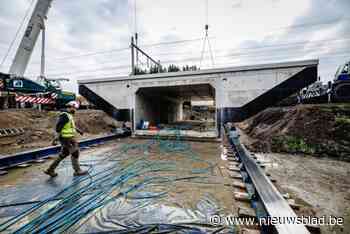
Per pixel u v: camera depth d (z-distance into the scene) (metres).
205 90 13.10
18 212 2.76
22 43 12.63
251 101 8.56
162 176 4.36
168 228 2.39
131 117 11.03
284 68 8.01
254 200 3.04
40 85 13.52
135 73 15.45
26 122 9.84
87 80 11.91
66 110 4.31
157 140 9.79
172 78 10.03
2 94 11.70
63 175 4.39
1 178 4.18
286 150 6.65
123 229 2.37
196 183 3.94
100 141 8.93
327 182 4.09
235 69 8.76
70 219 2.56
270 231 2.28
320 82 12.88
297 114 8.18
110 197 3.26
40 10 13.07
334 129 6.58
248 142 8.43
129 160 5.81
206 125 15.48
